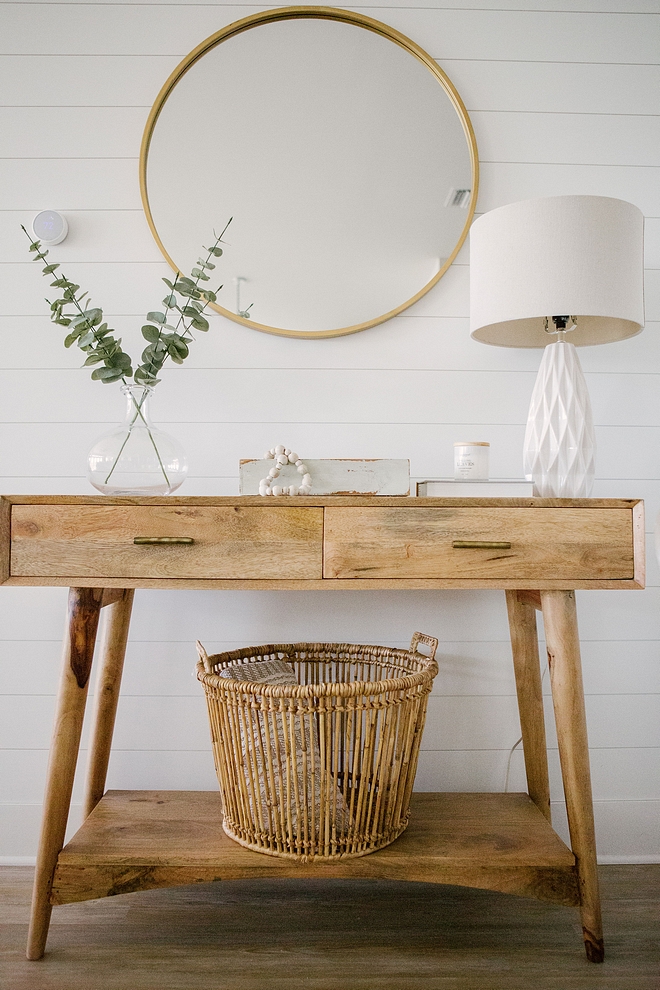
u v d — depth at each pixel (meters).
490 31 1.64
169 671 1.62
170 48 1.62
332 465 1.33
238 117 1.62
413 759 1.29
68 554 1.18
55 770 1.20
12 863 1.57
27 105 1.62
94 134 1.62
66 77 1.62
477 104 1.64
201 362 1.63
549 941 1.27
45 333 1.62
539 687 1.48
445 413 1.64
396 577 1.18
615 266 1.26
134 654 1.61
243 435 1.63
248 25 1.62
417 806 1.44
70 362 1.63
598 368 1.65
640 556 1.19
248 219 1.62
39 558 1.18
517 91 1.64
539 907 1.38
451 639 1.63
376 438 1.64
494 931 1.30
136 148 1.62
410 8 1.64
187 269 1.61
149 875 1.19
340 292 1.62
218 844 1.25
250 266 1.62
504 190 1.64
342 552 1.18
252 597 1.62
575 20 1.65
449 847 1.24
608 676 1.63
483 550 1.19
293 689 1.14
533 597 1.39
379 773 1.22
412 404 1.64
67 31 1.62
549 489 1.36
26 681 1.61
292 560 1.18
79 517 1.18
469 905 1.39
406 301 1.62
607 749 1.62
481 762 1.62
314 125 1.63
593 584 1.19
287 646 1.49
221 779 1.27
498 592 1.63
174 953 1.22
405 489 1.32
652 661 1.64
